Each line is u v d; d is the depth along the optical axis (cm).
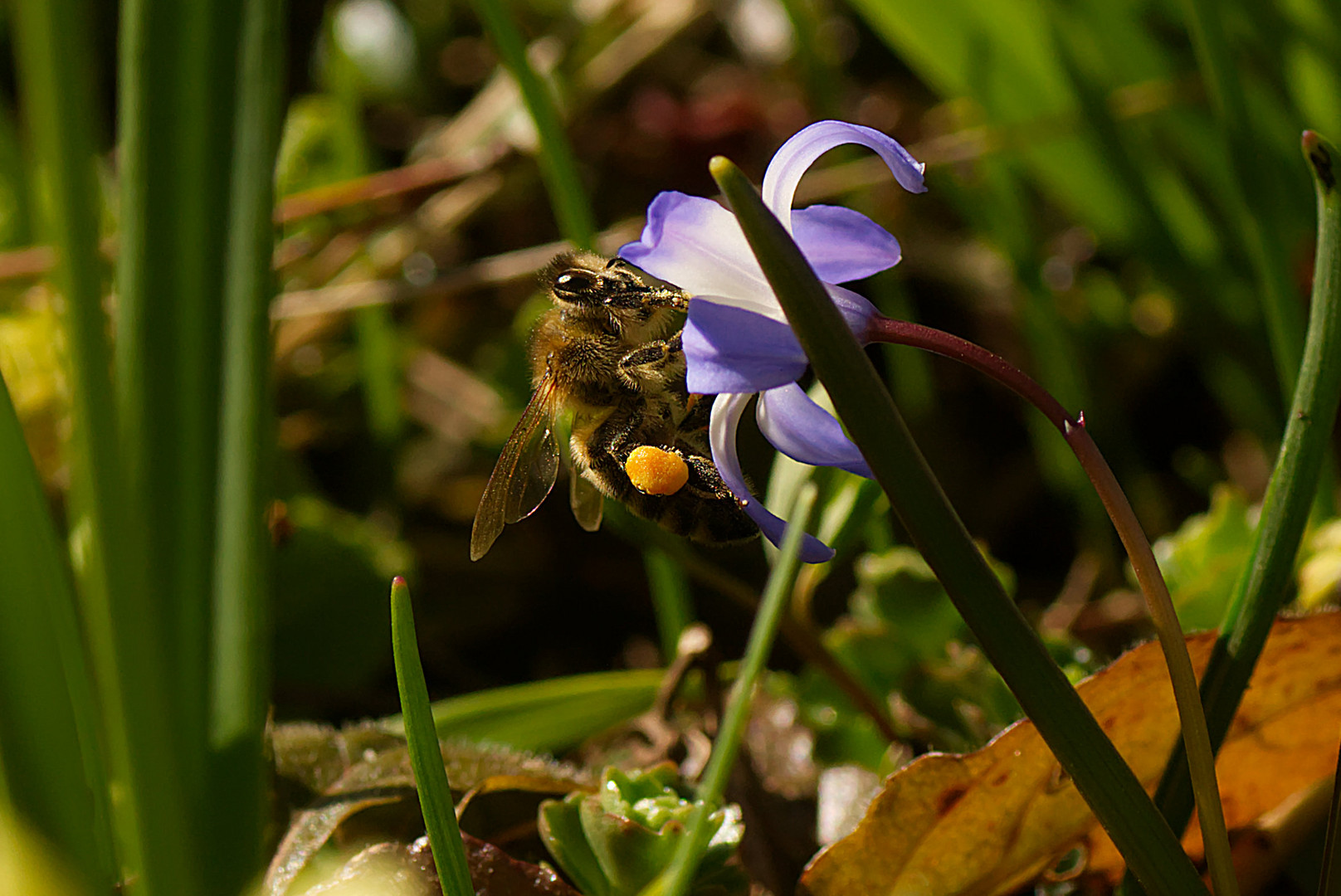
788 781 15
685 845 13
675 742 15
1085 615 17
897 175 13
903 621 15
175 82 14
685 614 16
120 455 13
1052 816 14
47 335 17
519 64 16
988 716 15
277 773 14
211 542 14
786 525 13
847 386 12
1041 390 13
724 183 12
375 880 14
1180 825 13
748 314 13
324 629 17
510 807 14
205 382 14
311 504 17
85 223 13
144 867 13
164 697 13
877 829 14
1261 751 14
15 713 13
